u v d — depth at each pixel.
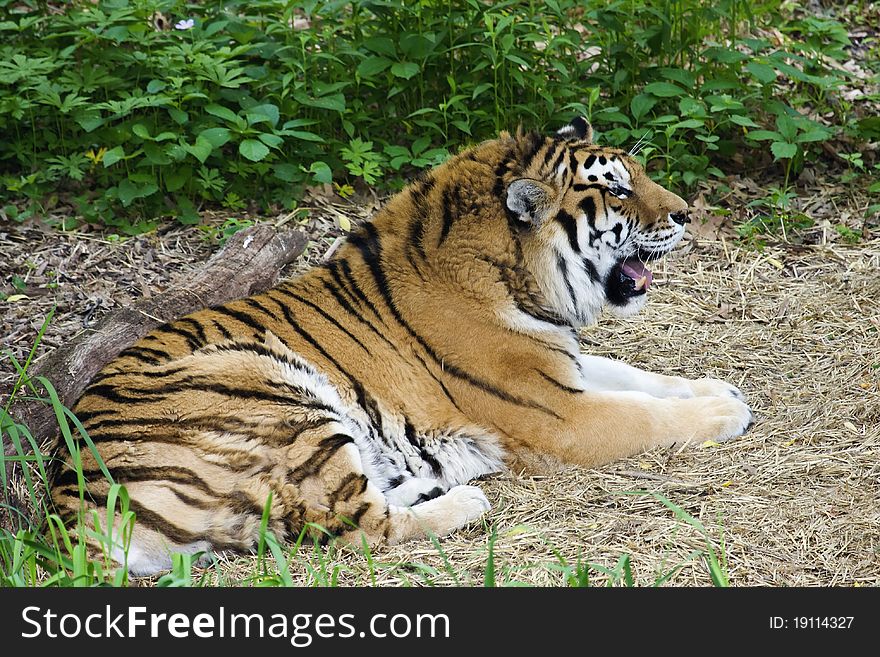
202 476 10.44
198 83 17.25
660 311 15.35
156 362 11.09
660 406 12.23
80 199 16.88
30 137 17.69
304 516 10.66
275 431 10.72
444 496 11.16
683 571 9.98
